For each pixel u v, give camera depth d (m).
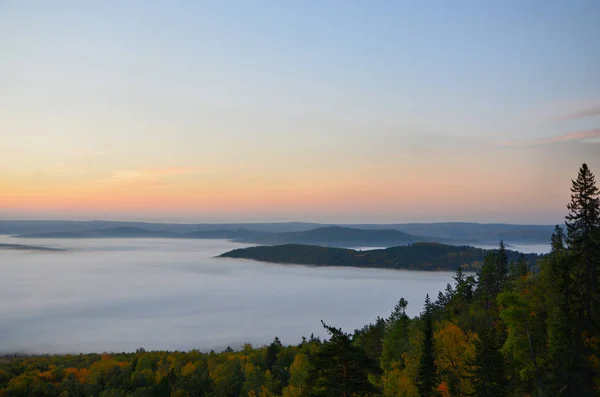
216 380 109.88
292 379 80.69
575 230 37.34
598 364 34.47
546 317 41.38
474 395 39.94
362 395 27.03
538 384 36.03
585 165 37.06
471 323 62.44
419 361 49.06
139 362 126.75
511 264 91.25
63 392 102.38
